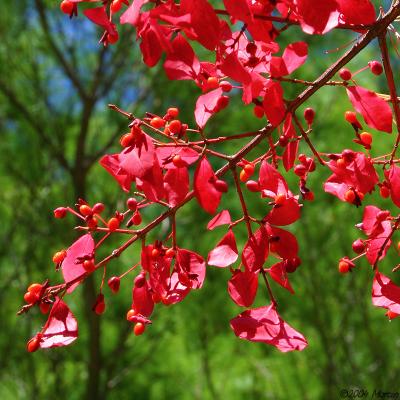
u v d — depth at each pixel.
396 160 1.42
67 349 5.54
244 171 1.40
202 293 5.44
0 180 5.72
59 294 1.38
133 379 6.27
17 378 5.60
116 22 5.32
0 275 5.73
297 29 5.16
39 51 5.66
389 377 5.22
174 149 1.33
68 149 5.96
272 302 1.40
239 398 6.22
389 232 1.46
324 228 5.30
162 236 5.27
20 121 5.58
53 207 5.44
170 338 6.22
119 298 5.44
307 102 5.16
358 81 5.18
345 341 5.21
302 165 1.43
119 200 5.16
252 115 5.36
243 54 1.41
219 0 4.56
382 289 1.45
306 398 5.44
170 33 1.25
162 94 5.46
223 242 1.44
